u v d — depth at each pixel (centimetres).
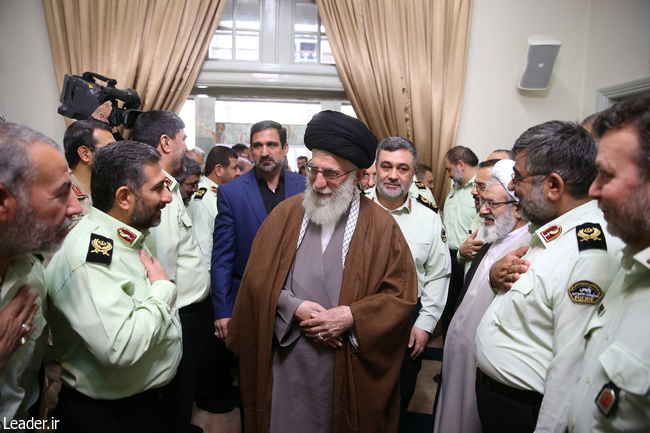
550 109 381
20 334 83
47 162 80
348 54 359
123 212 113
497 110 378
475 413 130
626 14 338
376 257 127
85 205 157
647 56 320
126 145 112
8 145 76
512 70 377
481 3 374
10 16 339
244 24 377
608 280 89
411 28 359
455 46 364
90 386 106
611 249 92
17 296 85
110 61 338
